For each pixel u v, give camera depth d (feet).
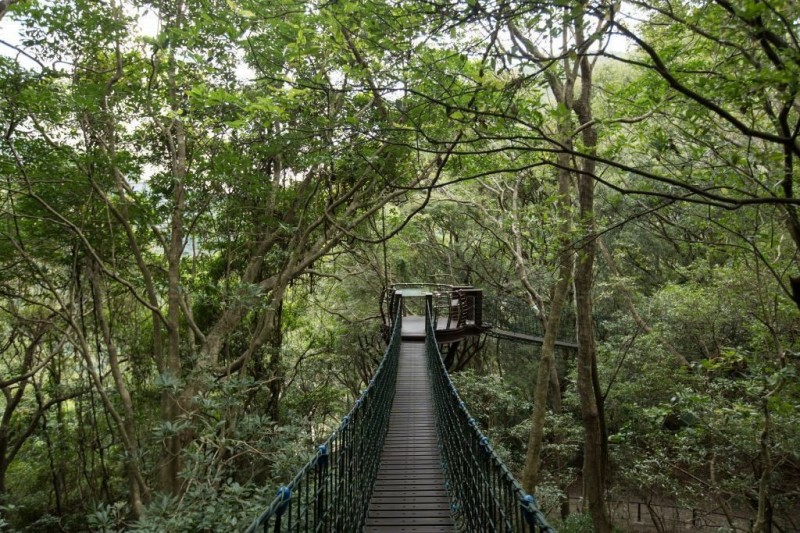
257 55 23.80
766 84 10.90
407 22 13.26
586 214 24.72
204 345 39.06
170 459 30.50
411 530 16.79
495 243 74.08
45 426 50.80
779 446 29.66
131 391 51.26
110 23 32.63
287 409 57.62
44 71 31.89
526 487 30.83
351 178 46.32
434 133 20.18
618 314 58.08
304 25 17.78
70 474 56.90
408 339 52.80
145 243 43.93
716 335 43.45
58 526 49.42
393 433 28.22
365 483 18.24
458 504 17.90
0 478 48.21
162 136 43.27
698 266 45.14
